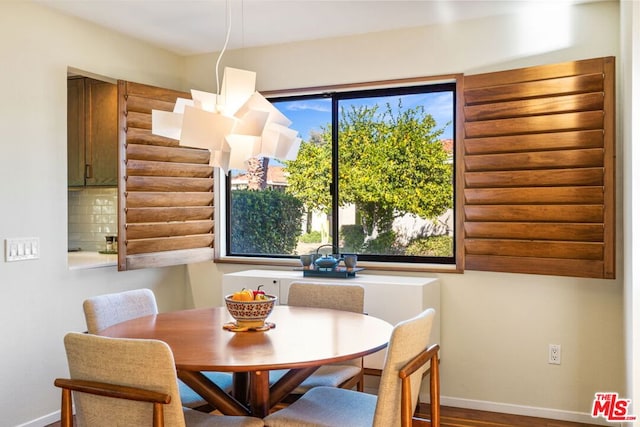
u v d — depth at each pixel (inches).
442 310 143.3
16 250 122.6
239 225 174.4
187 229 159.9
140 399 68.8
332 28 146.1
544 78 127.5
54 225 132.0
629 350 107.7
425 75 144.0
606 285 127.3
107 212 177.3
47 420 129.7
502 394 137.3
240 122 88.8
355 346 83.7
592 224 123.1
